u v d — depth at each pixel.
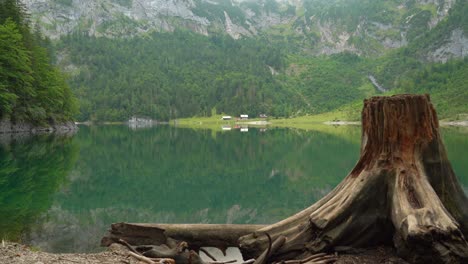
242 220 13.69
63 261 6.96
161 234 8.64
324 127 128.12
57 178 22.17
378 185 7.16
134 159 35.09
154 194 18.94
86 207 15.34
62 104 78.69
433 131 7.14
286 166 30.30
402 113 7.19
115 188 20.25
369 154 7.50
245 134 87.06
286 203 16.80
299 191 19.81
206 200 17.52
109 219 13.46
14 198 16.19
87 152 38.84
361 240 7.20
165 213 14.83
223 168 29.80
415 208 6.39
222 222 13.43
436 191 7.11
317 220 7.16
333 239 7.07
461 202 7.18
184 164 32.22
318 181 22.97
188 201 17.23
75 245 10.21
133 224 8.66
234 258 8.38
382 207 7.15
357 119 166.12
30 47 72.25
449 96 146.88
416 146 7.14
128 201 16.98
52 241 10.55
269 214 14.69
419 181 6.79
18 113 60.53
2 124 57.16
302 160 34.12
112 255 7.67
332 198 7.52
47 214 13.68
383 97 7.36
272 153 41.56
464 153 31.94
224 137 75.38
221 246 8.70
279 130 108.75
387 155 7.25
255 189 20.52
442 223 5.81
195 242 8.66
